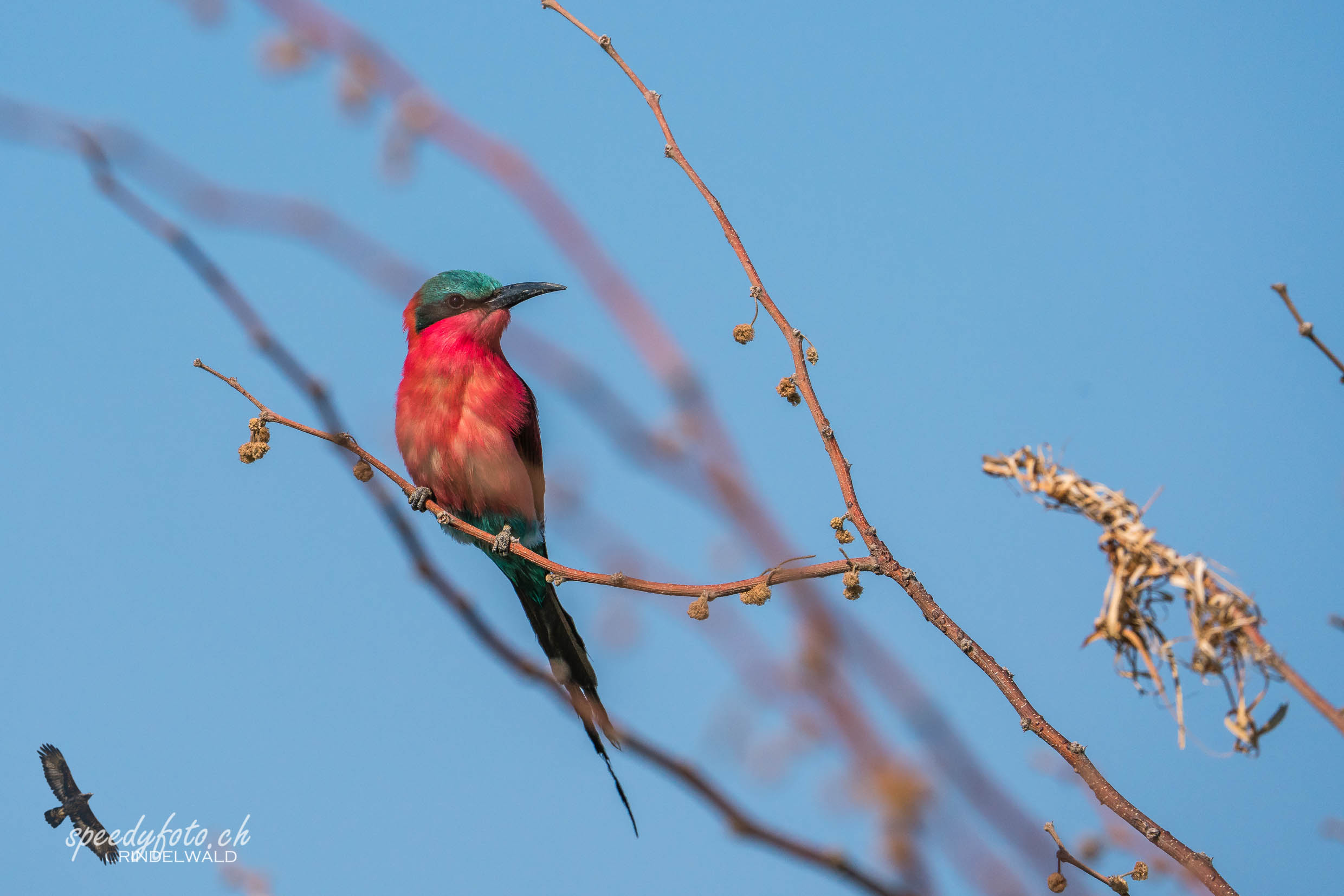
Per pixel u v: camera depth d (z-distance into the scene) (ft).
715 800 19.60
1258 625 19.35
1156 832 20.53
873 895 18.62
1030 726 22.33
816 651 20.16
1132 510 20.57
